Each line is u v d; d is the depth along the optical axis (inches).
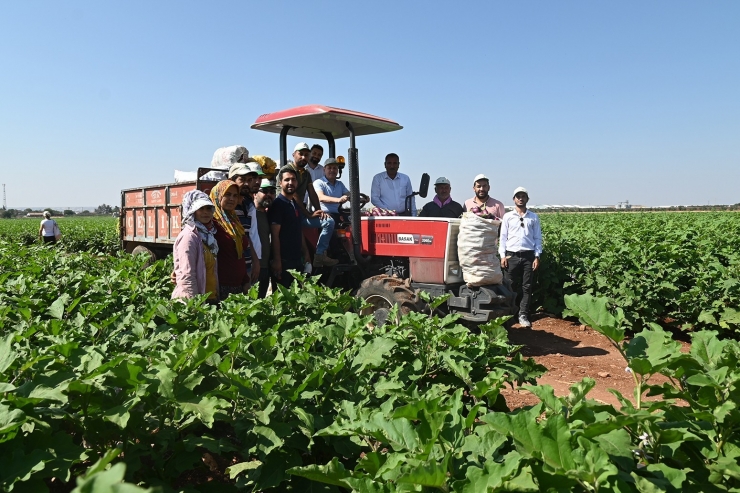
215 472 131.1
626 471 70.7
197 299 169.3
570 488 65.9
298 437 96.8
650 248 387.5
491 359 119.4
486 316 297.3
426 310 293.3
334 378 110.5
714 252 438.3
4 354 91.0
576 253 425.1
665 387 85.4
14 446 77.6
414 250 317.7
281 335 141.0
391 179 361.4
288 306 165.0
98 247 1111.6
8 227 1697.8
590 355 314.3
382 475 74.0
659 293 377.4
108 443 93.1
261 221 293.6
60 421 94.3
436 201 379.2
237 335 119.5
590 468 64.2
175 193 427.2
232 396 95.7
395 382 109.6
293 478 94.7
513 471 68.0
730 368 84.7
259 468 92.5
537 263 381.4
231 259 241.1
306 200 334.3
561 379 267.3
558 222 1251.2
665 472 71.5
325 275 330.6
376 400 109.3
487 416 69.9
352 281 343.9
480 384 97.1
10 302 190.5
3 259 327.6
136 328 139.9
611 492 64.7
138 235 505.4
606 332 89.8
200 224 220.8
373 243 334.3
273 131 371.6
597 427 70.8
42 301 181.6
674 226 713.0
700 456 78.0
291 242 288.0
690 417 81.2
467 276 302.7
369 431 82.2
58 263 320.5
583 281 413.4
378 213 349.4
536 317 423.8
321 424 99.3
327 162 334.3
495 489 66.1
